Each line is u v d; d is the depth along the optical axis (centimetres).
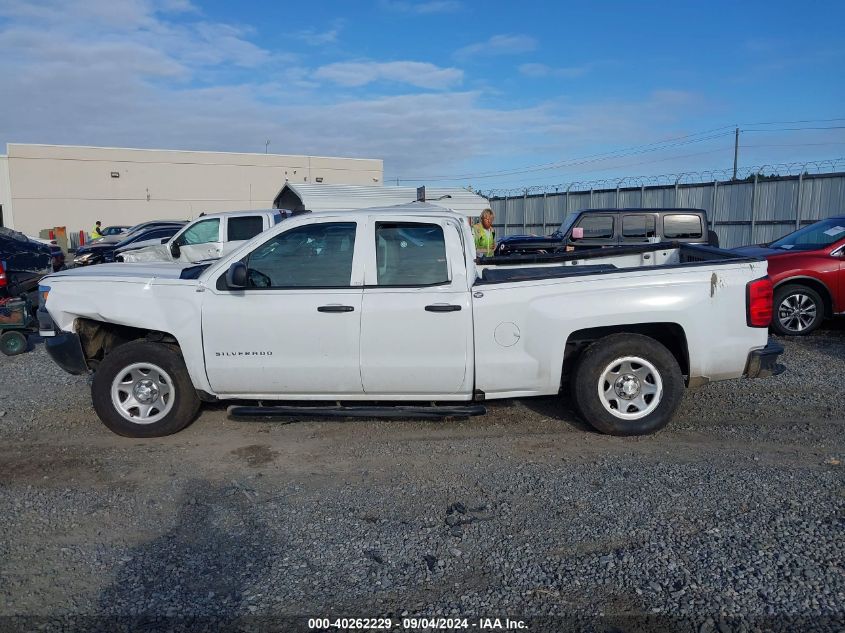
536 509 450
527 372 567
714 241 1359
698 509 442
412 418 635
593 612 338
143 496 483
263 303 568
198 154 5378
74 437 607
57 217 5047
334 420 639
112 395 593
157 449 575
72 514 455
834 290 995
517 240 1446
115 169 5156
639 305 557
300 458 552
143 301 584
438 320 559
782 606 338
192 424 634
